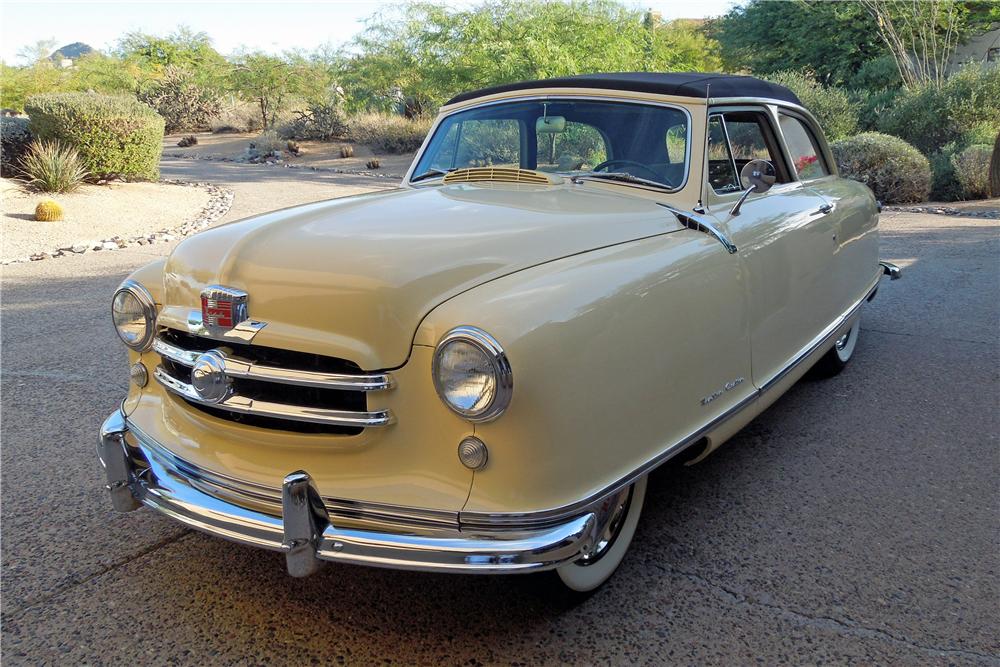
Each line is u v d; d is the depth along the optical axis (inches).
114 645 97.7
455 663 93.7
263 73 1449.3
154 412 112.0
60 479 143.7
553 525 85.7
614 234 107.8
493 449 83.9
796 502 131.4
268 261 96.0
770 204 141.2
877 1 900.0
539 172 137.6
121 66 1763.0
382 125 1103.0
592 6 813.2
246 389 95.9
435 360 82.8
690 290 107.0
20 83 1894.7
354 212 111.7
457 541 83.7
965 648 95.1
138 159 601.6
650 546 118.2
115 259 377.4
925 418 166.4
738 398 121.9
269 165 959.0
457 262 93.1
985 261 324.5
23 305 283.9
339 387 87.3
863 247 187.8
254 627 101.0
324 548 86.6
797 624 99.9
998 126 685.3
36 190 536.4
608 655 94.7
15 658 95.2
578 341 87.4
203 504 95.5
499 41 812.0
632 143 132.0
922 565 112.5
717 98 130.9
